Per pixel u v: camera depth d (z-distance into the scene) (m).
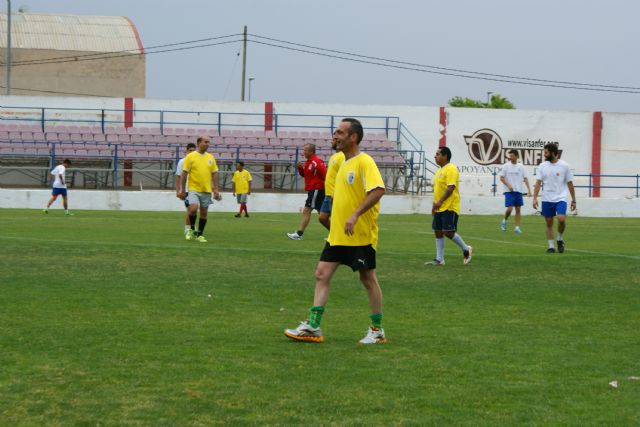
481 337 9.40
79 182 47.56
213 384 7.13
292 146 49.12
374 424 6.14
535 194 19.06
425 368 7.86
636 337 9.52
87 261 15.41
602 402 6.82
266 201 40.28
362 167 8.79
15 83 70.62
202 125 50.75
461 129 52.97
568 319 10.66
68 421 6.10
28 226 24.77
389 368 7.83
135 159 46.09
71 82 71.44
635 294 12.90
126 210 38.09
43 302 11.04
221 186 48.00
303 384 7.19
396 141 51.78
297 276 14.08
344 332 9.57
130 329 9.41
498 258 17.48
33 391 6.84
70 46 71.56
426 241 22.08
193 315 10.37
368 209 8.72
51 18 74.50
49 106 49.16
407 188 47.31
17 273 13.66
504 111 53.28
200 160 20.16
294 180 47.31
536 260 17.19
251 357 8.16
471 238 23.92
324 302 8.98
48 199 38.31
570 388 7.23
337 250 8.91
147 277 13.57
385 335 9.43
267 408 6.48
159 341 8.80
